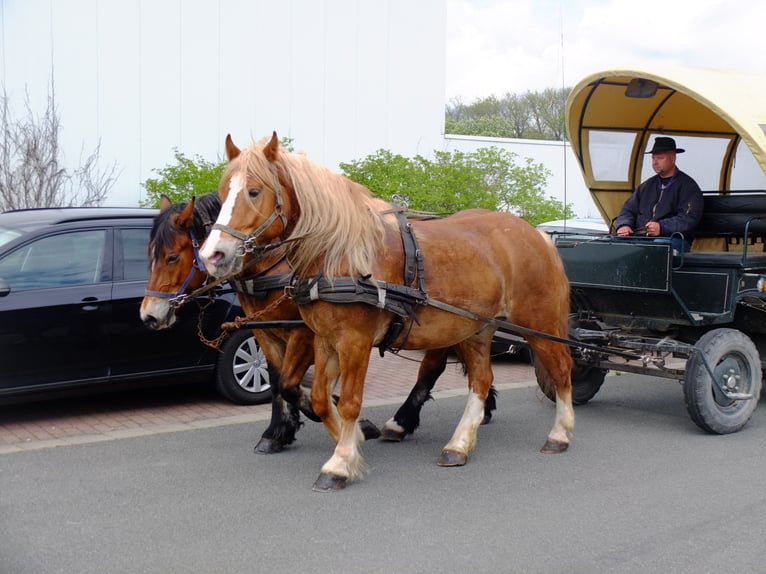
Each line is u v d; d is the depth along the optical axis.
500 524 4.67
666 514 4.86
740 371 6.75
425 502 5.03
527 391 8.36
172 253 5.40
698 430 6.88
